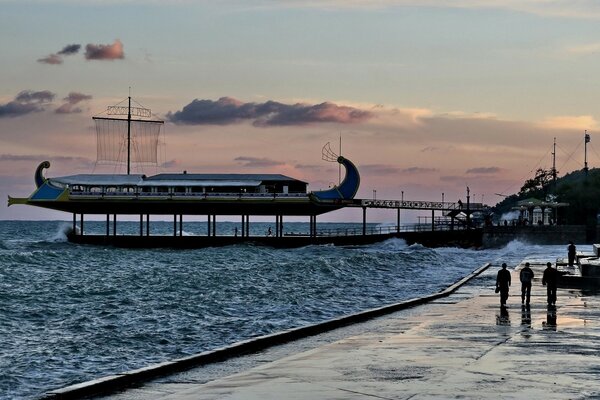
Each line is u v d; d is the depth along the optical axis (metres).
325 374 23.53
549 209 191.25
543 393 20.55
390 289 75.12
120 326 49.56
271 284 79.50
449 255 134.12
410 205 161.25
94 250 142.75
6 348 41.34
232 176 152.88
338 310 57.94
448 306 45.53
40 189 152.75
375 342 30.27
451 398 20.02
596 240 164.38
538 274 72.19
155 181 151.00
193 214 153.25
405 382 22.17
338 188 153.38
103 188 150.25
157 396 22.92
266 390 21.23
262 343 31.91
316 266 99.94
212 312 56.78
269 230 167.25
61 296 69.19
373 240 154.38
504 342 30.09
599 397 20.06
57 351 40.59
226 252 137.88
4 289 74.12
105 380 24.19
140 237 151.12
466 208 166.75
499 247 163.00
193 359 27.89
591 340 30.66
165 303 63.03
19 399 29.84
